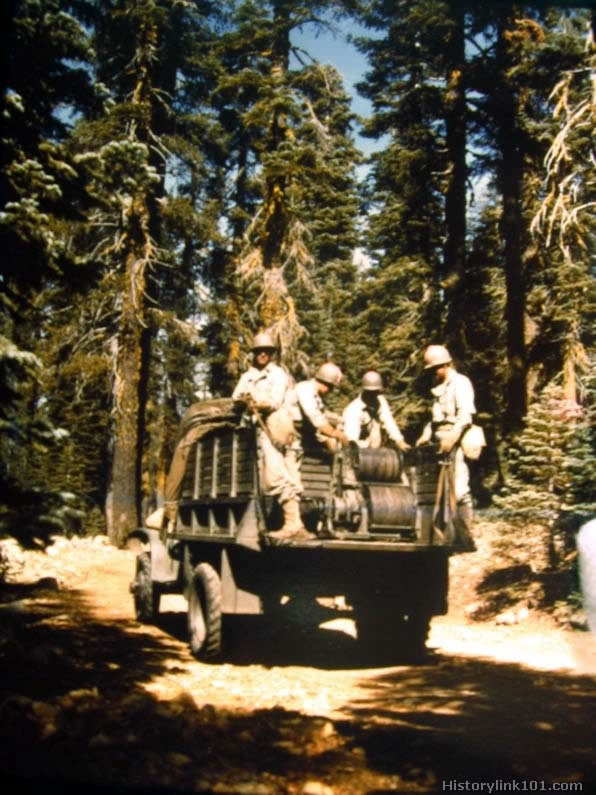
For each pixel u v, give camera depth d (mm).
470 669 7469
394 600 8125
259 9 23203
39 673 6199
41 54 6184
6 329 6371
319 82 24516
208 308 26344
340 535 7250
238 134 28031
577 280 18922
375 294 24516
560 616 9180
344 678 7094
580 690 6520
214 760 4266
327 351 27641
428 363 8305
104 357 21047
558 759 4582
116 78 21484
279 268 22844
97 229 21078
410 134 20484
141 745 4355
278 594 7656
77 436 22094
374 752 4730
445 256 20031
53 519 5273
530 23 17516
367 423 8422
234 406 7645
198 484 8516
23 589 11219
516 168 19391
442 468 7453
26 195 6012
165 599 12523
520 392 18453
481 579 11555
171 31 22719
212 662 7574
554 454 10492
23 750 4039
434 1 17672
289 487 7051
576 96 16250
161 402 28766
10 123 6152
